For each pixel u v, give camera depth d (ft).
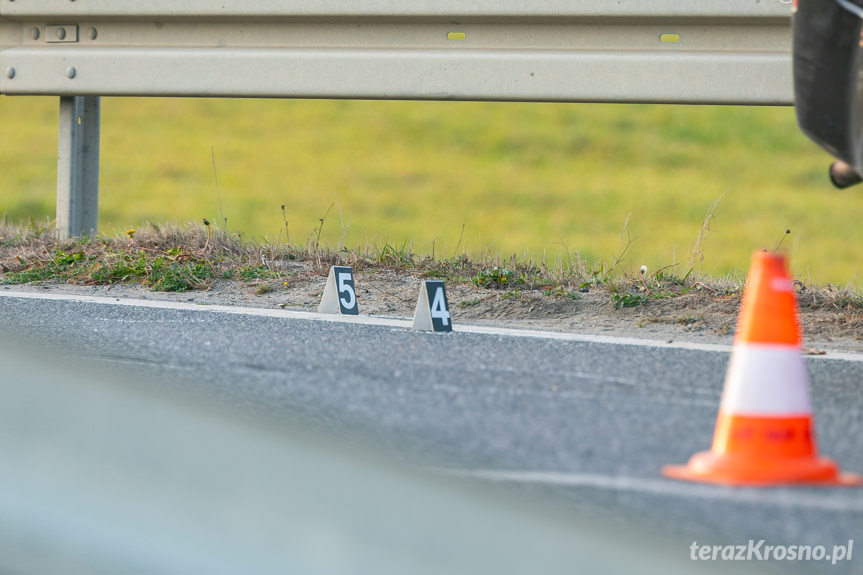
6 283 98.53
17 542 22.15
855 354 71.77
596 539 32.73
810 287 93.86
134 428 30.58
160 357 62.44
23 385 32.68
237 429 34.88
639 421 50.24
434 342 71.36
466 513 31.30
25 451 26.04
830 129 70.74
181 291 95.61
